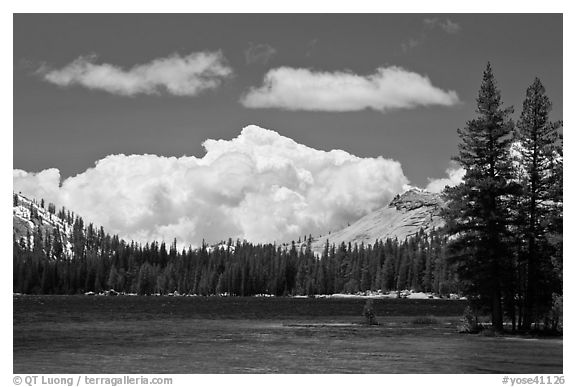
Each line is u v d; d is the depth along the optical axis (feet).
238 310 414.21
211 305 512.63
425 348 147.02
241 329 212.02
